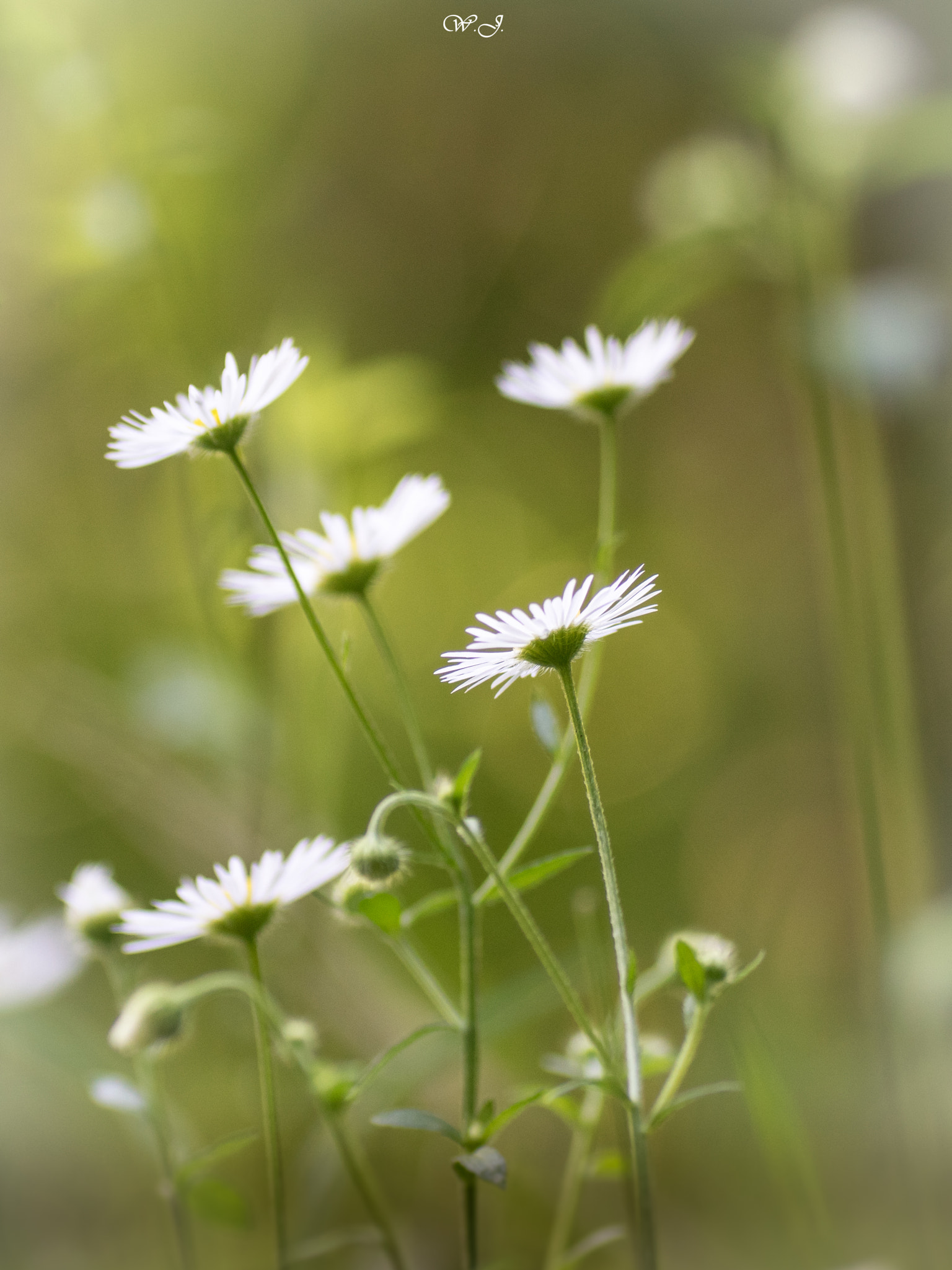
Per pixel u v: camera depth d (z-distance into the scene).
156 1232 0.45
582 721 0.34
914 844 0.43
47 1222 0.45
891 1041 0.41
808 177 0.44
